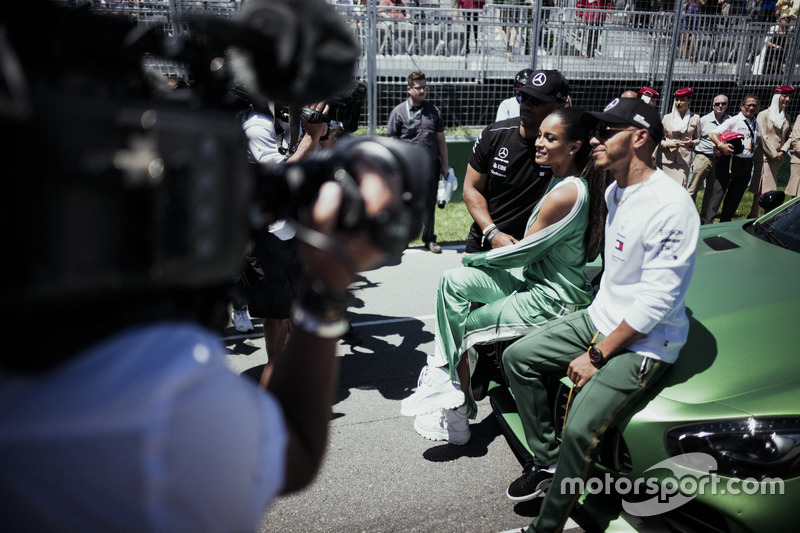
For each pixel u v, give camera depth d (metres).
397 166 0.60
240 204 0.51
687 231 1.97
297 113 2.92
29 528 0.42
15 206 0.36
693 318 2.46
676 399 2.07
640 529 2.17
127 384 0.42
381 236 0.58
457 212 8.05
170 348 0.45
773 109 7.64
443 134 6.30
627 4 8.55
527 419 2.46
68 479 0.42
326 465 2.89
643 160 2.06
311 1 0.53
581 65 8.60
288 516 2.55
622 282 2.18
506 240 3.15
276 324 3.25
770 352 2.20
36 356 0.41
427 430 3.04
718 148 7.20
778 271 2.85
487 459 2.95
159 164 0.41
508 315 2.61
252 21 0.54
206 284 0.50
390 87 7.81
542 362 2.37
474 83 8.09
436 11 7.71
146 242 0.41
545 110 3.00
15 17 0.42
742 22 9.28
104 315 0.43
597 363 2.12
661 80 9.10
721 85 9.55
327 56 0.53
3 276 0.36
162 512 0.42
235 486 0.47
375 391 3.63
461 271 2.72
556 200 2.39
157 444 0.42
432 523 2.51
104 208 0.39
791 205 3.44
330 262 0.60
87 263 0.38
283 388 0.68
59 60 0.43
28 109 0.35
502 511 2.58
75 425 0.41
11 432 0.42
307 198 0.60
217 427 0.45
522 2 8.24
